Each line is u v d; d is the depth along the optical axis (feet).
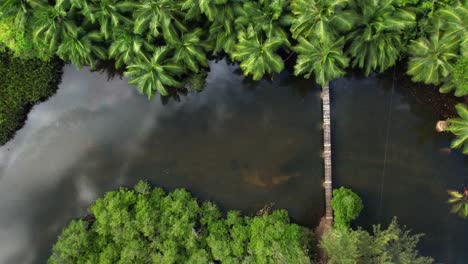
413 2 54.19
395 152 66.80
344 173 66.85
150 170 68.95
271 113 68.85
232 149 68.69
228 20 57.52
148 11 54.80
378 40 57.11
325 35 53.42
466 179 65.51
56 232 67.97
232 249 59.11
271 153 68.18
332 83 67.82
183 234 60.49
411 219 65.62
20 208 68.85
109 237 61.57
